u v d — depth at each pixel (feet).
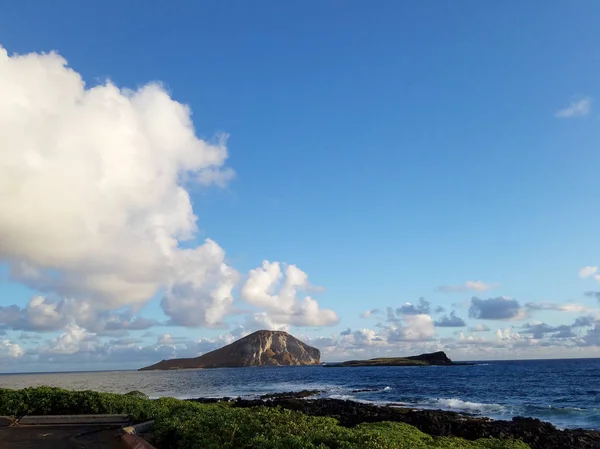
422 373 444.14
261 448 40.57
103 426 56.13
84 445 46.62
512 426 107.04
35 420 59.06
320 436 44.45
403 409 134.82
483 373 410.93
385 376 403.95
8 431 53.67
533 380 297.74
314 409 130.62
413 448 48.49
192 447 42.60
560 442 92.22
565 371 417.90
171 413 59.72
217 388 290.76
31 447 45.98
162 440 47.88
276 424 50.55
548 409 151.33
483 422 110.32
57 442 48.03
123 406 65.31
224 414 56.39
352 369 643.04
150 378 476.13
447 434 97.91
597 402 172.76
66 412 64.39
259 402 145.38
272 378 427.74
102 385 312.09
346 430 50.98
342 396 215.10
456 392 225.35
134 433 50.85
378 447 42.01
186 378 465.06
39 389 70.85
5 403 64.23
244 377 465.06
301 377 431.02
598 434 102.06
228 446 41.75
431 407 162.20
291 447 40.60
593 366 554.46
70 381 396.16
